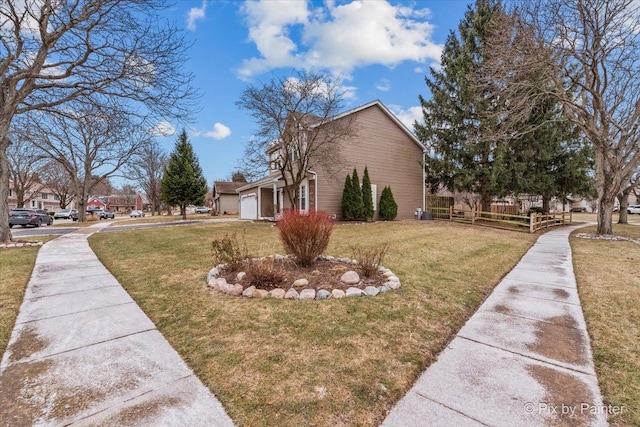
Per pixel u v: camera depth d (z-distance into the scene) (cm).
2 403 208
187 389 225
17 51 776
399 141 1756
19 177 3053
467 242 920
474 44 1471
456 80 1512
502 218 1536
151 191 3603
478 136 1429
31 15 743
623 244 912
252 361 262
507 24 959
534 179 1440
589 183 1496
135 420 193
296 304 391
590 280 509
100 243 923
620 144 1044
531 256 731
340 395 218
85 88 848
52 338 305
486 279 521
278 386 228
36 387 226
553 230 1388
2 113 809
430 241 917
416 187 1820
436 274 541
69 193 4097
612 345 288
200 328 327
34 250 797
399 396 218
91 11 760
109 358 268
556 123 1395
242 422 192
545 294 444
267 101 1292
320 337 304
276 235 1088
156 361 263
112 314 366
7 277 521
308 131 1390
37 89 870
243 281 456
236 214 3569
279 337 305
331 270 514
